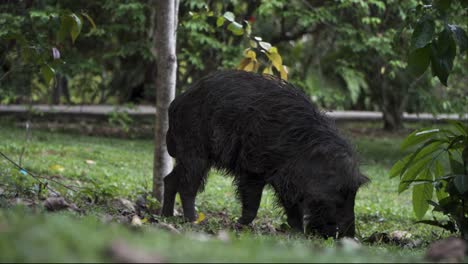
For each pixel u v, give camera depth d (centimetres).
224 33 2416
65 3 2408
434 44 898
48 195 1139
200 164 1096
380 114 4444
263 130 1019
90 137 2631
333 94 2722
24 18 2078
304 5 2592
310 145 992
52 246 391
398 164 1033
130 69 2969
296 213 1038
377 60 2705
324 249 629
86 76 3256
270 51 1229
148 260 407
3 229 415
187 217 1108
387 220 1439
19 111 3066
